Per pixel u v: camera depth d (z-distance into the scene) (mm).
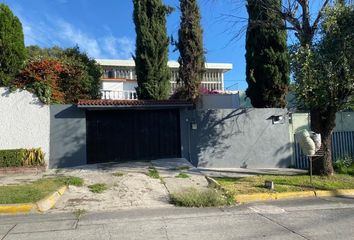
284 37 17453
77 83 18688
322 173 14172
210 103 22391
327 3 13523
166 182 12938
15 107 15484
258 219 8570
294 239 6887
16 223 8406
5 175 14172
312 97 13477
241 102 26203
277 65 17500
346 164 16172
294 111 17594
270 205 10305
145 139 16672
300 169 16641
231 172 15359
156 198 11109
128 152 16469
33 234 7477
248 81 18125
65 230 7746
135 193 11578
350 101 13547
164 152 16781
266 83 17516
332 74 12922
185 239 7027
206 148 16641
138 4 20703
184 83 21594
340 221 8250
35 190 11070
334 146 17734
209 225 8047
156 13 20875
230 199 10680
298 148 17469
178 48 21703
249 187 12078
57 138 15625
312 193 11789
